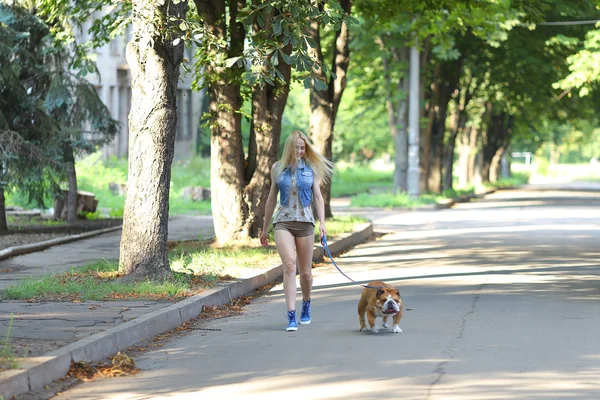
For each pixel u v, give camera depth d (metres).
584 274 17.38
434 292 14.86
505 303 13.53
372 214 39.03
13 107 25.14
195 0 20.73
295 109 64.31
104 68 53.84
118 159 53.91
